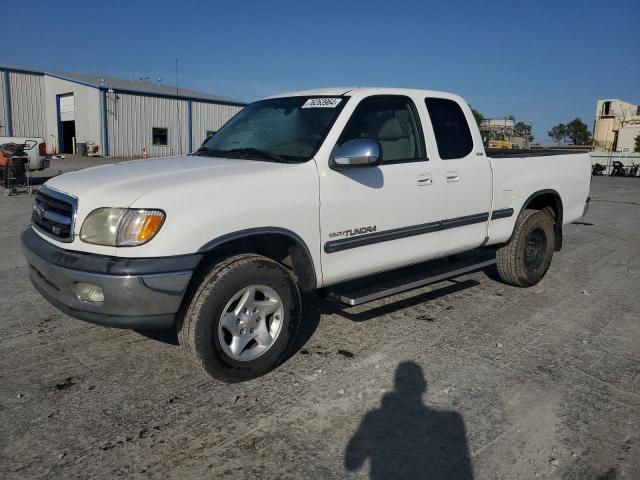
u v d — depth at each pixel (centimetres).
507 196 556
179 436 308
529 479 280
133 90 3784
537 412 345
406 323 492
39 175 1900
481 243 539
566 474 285
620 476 284
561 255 812
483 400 357
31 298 532
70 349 418
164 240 327
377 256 441
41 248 362
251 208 358
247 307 364
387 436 314
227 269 349
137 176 367
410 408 345
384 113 455
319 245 399
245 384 371
